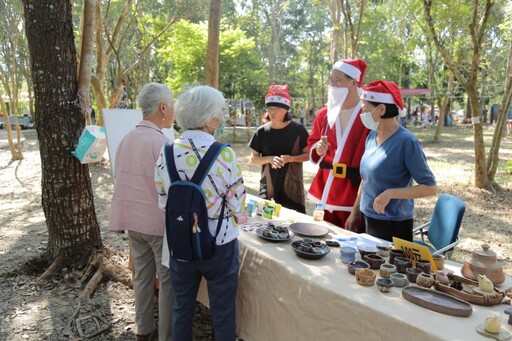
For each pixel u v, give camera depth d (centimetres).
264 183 366
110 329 293
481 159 762
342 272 197
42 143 353
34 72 337
